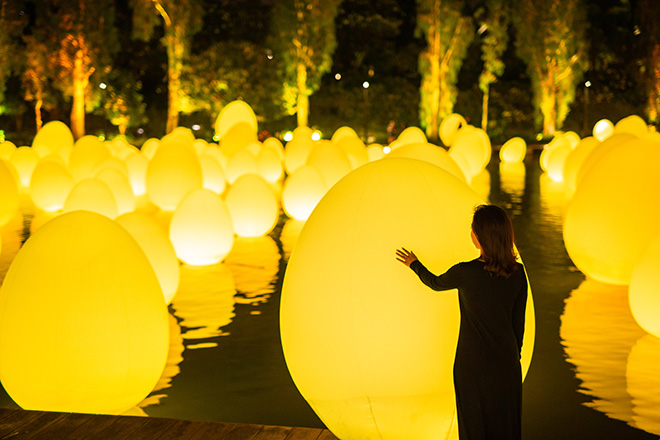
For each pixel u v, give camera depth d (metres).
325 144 20.67
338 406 4.76
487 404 3.98
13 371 5.52
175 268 9.06
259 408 6.07
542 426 5.67
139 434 4.79
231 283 10.24
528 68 49.28
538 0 47.00
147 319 5.75
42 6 42.81
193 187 18.56
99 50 43.00
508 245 4.07
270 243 13.39
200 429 4.85
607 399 6.16
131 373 5.63
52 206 18.16
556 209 17.88
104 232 5.81
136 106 48.75
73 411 5.57
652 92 41.66
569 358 7.14
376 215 4.74
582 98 58.31
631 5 59.62
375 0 59.00
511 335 4.04
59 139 29.44
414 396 4.60
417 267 4.38
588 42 50.06
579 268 9.94
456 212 4.82
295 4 44.75
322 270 4.74
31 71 42.88
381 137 51.69
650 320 7.43
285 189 16.47
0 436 4.76
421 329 4.55
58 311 5.45
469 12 59.56
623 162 9.41
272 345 7.58
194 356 7.28
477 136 28.16
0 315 5.59
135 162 22.11
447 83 48.28
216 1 55.72
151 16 43.12
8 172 15.59
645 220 9.12
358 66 57.91
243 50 50.25
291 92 46.06
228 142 29.61
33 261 5.61
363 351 4.58
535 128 57.00
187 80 47.75
